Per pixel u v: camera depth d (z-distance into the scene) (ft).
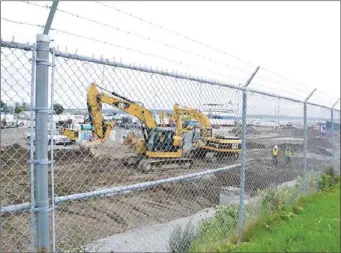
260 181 20.03
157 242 15.46
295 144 25.30
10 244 15.51
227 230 16.42
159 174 16.70
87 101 10.52
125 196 22.29
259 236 17.08
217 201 20.17
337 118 38.75
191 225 15.88
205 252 14.58
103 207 20.52
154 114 14.76
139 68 11.19
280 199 21.24
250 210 18.56
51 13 8.39
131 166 16.29
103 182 16.10
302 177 25.85
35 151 8.57
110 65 10.34
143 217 19.99
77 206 19.89
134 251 14.33
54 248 9.06
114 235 16.53
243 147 17.01
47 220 8.71
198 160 17.93
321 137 32.50
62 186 14.85
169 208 21.22
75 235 16.58
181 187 23.20
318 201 24.54
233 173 18.69
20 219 16.51
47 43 8.46
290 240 16.65
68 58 9.13
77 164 14.52
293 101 23.81
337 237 17.35
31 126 8.33
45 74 8.43
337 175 34.47
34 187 8.97
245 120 17.21
